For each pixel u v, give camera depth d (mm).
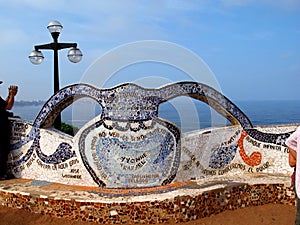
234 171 9594
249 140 9727
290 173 9469
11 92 9711
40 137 9133
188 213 7441
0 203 8102
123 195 7605
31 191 7988
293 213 8039
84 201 7289
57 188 8242
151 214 7211
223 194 8016
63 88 8773
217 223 7512
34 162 9188
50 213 7531
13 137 9492
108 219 7191
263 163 9727
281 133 9625
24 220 7539
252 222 7605
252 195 8406
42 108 9148
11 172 9430
